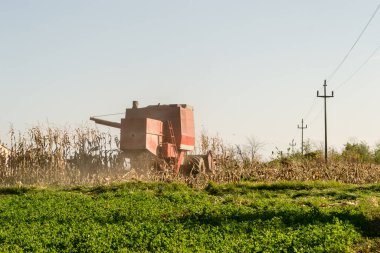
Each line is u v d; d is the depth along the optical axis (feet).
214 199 79.77
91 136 100.63
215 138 114.93
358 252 46.44
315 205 71.51
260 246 44.14
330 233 50.26
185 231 50.65
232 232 51.78
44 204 70.49
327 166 128.88
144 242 45.83
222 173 107.86
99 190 87.40
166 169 96.58
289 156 149.69
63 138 99.35
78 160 99.50
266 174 114.52
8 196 82.38
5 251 41.70
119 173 96.99
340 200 78.95
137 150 95.14
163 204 71.51
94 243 44.93
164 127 101.24
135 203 72.59
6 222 57.00
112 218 59.31
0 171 96.73
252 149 136.67
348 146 212.64
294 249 43.21
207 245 45.09
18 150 98.48
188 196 79.00
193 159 104.47
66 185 94.38
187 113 104.78
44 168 96.68
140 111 103.30
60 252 42.86
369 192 90.02
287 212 62.28
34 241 46.03
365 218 59.41
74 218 59.72
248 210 64.44
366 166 139.74
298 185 98.22
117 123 100.32
